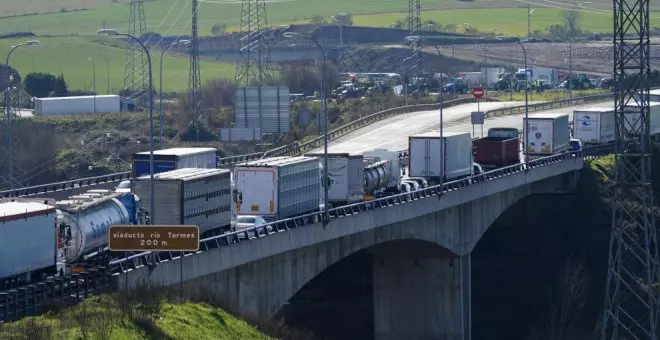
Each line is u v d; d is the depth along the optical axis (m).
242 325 176.62
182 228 168.00
